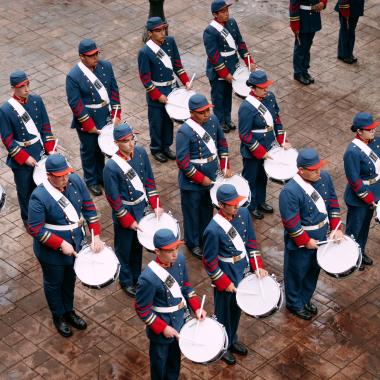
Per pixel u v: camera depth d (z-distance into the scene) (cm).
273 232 1852
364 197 1677
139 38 2519
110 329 1616
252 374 1523
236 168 2027
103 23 2588
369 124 1653
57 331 1612
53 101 2256
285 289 1642
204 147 1698
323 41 2520
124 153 1606
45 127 1825
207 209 1773
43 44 2486
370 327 1619
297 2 2223
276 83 2331
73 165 2044
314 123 2184
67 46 2477
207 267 1471
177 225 1620
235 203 1437
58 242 1509
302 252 1579
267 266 1762
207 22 2597
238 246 1470
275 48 2475
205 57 2434
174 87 2005
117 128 1591
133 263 1688
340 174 2011
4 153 2069
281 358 1555
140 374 1526
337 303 1672
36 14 2631
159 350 1409
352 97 2286
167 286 1370
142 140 2122
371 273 1744
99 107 1894
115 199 1603
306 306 1648
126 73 2367
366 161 1667
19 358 1560
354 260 1538
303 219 1562
